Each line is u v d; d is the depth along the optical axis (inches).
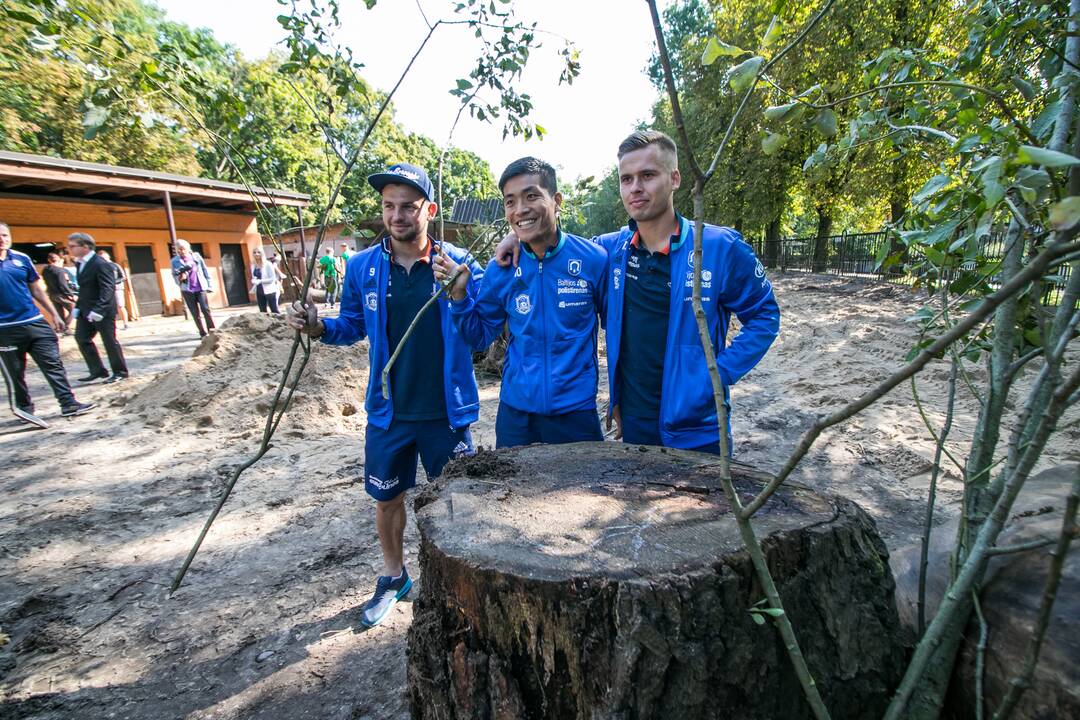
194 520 151.3
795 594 54.7
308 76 95.0
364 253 104.1
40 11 75.1
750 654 52.2
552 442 97.6
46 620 110.7
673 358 87.9
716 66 667.4
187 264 419.5
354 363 259.0
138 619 110.7
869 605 58.2
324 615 111.0
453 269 89.5
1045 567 55.6
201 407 234.7
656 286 90.4
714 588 50.8
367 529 144.2
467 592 54.7
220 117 92.8
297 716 87.5
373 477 104.7
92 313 293.9
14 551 136.5
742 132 687.7
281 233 94.8
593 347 98.6
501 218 99.4
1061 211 27.7
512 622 53.4
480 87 93.4
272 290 520.4
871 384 239.8
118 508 158.4
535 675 53.9
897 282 515.8
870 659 57.4
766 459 173.9
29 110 539.8
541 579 50.9
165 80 83.3
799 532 55.6
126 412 246.7
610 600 50.2
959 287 59.4
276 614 111.7
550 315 95.7
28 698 91.3
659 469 72.6
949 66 66.9
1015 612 53.3
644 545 55.1
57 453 201.6
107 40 79.1
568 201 99.4
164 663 99.0
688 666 50.0
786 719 54.7
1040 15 57.6
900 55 58.5
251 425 225.5
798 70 503.2
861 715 57.3
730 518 59.1
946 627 54.1
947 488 148.6
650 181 84.6
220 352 261.4
